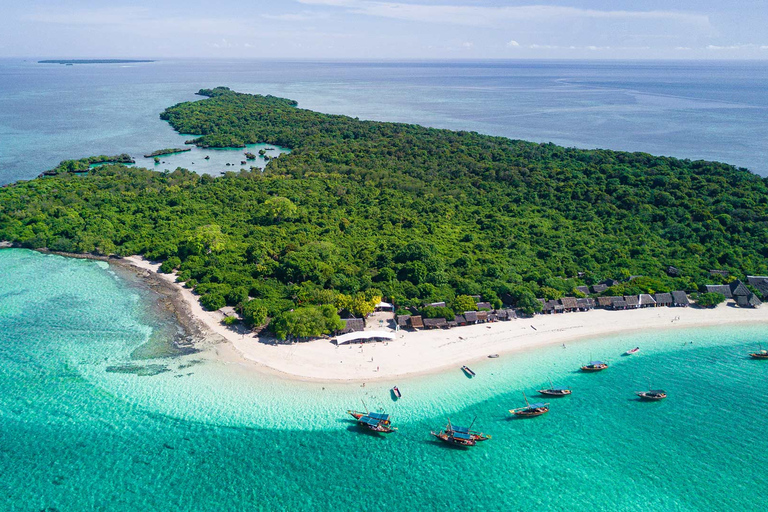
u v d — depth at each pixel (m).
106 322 104.69
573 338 105.12
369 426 77.44
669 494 68.25
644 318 113.75
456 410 83.19
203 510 63.59
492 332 105.38
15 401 80.25
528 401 85.94
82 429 75.38
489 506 66.12
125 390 83.69
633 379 92.88
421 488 68.50
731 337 107.06
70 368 89.00
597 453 75.19
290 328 94.81
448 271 129.12
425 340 101.06
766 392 89.62
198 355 93.69
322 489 67.56
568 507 66.12
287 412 80.56
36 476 67.06
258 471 69.81
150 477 67.88
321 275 120.81
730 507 66.25
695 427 80.81
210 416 79.00
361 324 101.50
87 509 62.84
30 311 108.44
